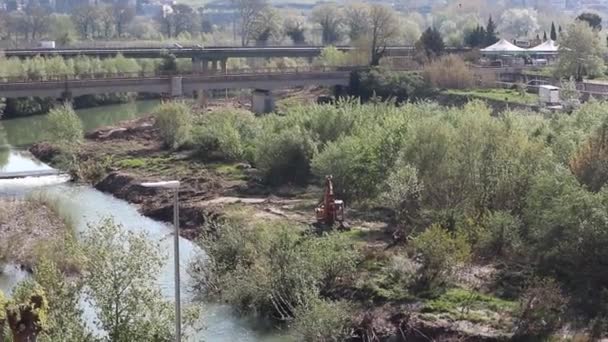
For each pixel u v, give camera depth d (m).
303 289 48.03
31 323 28.88
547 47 167.00
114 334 35.69
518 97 121.94
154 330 36.09
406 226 61.72
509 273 52.28
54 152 105.56
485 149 63.44
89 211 78.81
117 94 162.50
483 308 48.25
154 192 83.31
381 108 90.06
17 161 105.75
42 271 36.56
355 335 47.47
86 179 93.50
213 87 133.12
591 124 70.56
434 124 66.62
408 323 47.34
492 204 60.94
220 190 81.81
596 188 56.16
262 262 52.91
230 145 95.06
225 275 53.56
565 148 64.19
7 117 143.25
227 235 55.72
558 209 51.25
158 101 167.12
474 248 55.75
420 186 62.72
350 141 74.38
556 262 51.62
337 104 102.94
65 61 153.88
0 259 59.09
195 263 55.78
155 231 71.62
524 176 60.12
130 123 122.38
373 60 161.12
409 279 51.69
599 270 49.84
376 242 60.44
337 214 65.56
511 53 163.00
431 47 164.25
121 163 96.25
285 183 83.00
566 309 47.06
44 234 66.06
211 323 49.84
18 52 162.25
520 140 63.25
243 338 47.97
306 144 82.94
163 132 105.00
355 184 72.81
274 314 50.47
